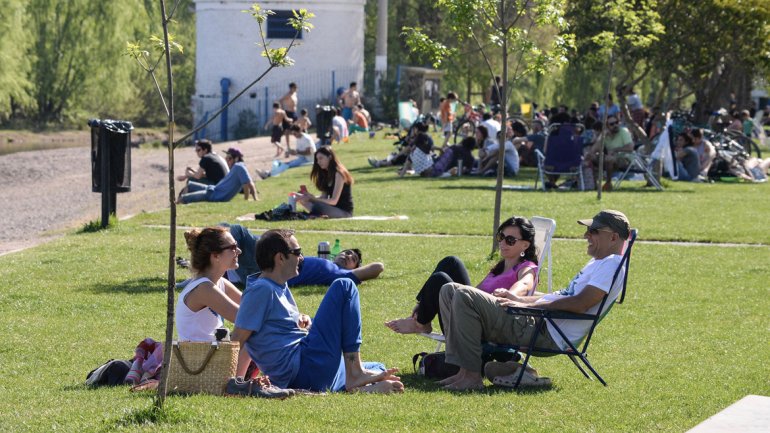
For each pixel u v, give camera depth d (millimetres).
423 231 31047
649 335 18031
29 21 112125
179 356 13508
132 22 115750
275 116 66750
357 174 50500
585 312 14492
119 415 12188
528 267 16172
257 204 38094
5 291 22609
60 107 115625
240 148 75875
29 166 69750
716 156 48094
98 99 117062
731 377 14820
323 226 31906
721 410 12891
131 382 14500
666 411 12844
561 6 28703
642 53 62812
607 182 42594
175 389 13547
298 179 49875
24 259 27109
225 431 11578
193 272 14547
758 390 14055
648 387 14281
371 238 29734
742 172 47781
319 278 22844
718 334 18016
